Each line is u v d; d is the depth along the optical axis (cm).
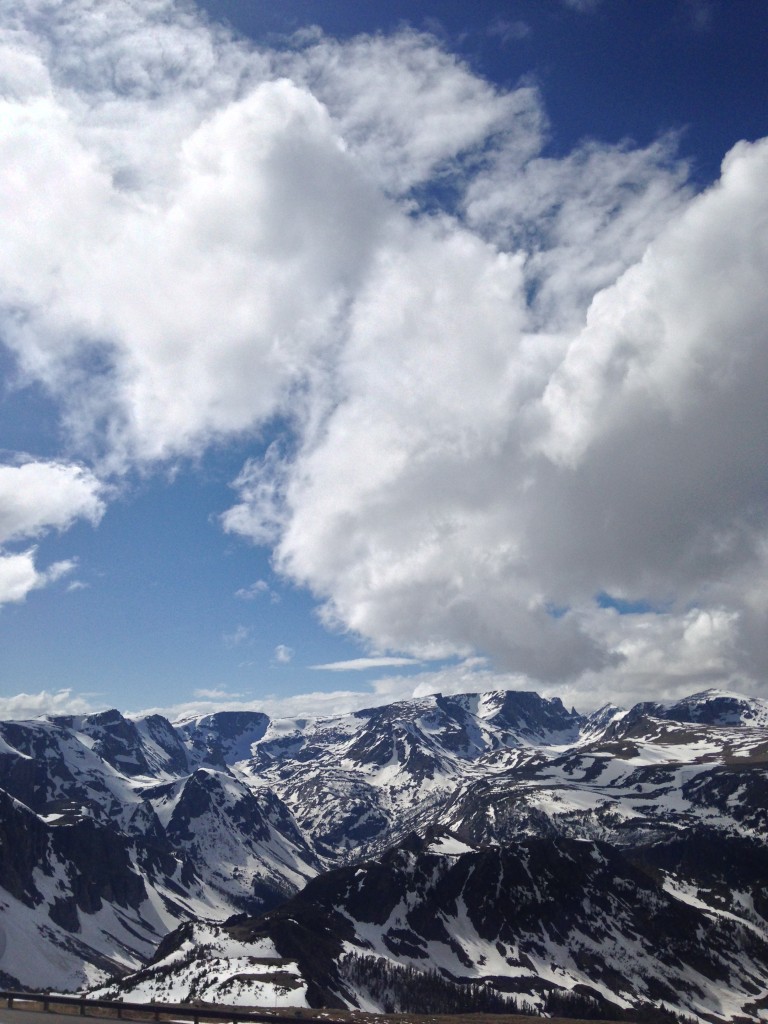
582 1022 19025
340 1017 18775
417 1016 19288
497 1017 19162
